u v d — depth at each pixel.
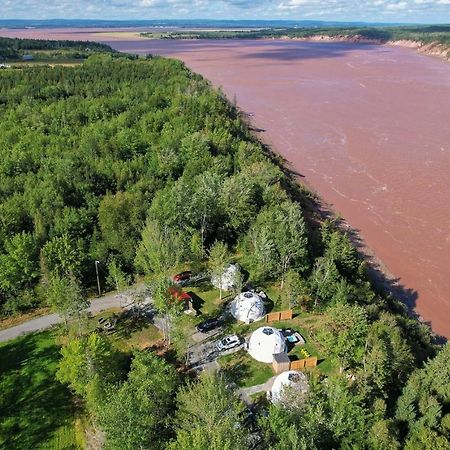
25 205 86.94
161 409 47.69
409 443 43.06
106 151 118.94
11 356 62.88
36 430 52.50
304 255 77.38
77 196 95.50
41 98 175.38
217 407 44.75
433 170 138.62
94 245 79.69
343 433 45.00
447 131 175.00
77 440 51.41
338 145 160.88
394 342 57.25
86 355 52.50
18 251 71.62
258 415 52.31
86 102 161.00
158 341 65.69
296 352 63.59
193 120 141.00
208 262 83.25
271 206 89.94
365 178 134.12
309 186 128.38
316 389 50.53
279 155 149.00
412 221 110.94
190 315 68.94
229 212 87.25
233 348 63.91
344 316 58.00
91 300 74.94
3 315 71.25
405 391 51.09
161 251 73.06
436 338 75.50
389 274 92.12
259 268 77.06
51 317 70.75
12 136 131.38
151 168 112.81
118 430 43.34
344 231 106.06
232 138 137.38
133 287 76.75
